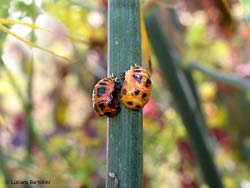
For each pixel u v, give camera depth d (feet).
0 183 0.67
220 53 0.90
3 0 0.43
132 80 0.36
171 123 0.79
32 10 0.44
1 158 0.65
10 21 0.37
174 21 0.70
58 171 0.68
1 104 0.87
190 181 0.79
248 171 0.88
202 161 0.61
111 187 0.36
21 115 0.83
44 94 1.00
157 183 0.80
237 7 0.70
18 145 0.81
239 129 0.87
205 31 0.83
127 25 0.36
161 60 0.58
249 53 0.91
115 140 0.36
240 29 0.80
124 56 0.36
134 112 0.36
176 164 0.80
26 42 0.37
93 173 0.75
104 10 0.66
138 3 0.36
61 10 0.57
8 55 0.75
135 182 0.36
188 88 0.64
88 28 0.75
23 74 0.78
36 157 0.77
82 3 0.62
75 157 0.72
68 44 0.77
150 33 0.57
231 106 0.87
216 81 0.85
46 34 0.70
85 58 0.76
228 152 0.88
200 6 0.79
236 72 0.85
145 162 0.80
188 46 0.81
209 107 0.88
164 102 0.79
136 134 0.36
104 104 0.36
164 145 0.79
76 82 0.98
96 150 0.76
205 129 0.66
